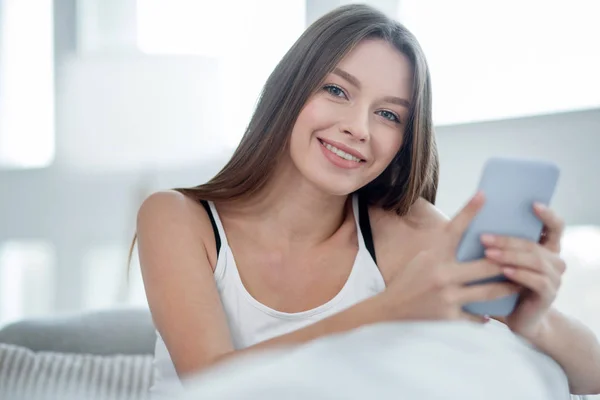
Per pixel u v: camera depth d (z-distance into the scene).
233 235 1.22
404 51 1.14
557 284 0.81
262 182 1.21
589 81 2.33
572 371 0.98
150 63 3.23
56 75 3.40
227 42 3.16
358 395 0.44
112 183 3.35
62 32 3.40
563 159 2.34
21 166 3.50
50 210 3.47
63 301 3.48
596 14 2.31
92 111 3.35
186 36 3.26
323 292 1.22
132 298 3.29
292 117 1.14
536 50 2.43
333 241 1.26
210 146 3.18
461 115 2.58
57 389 1.31
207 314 1.06
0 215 3.54
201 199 1.24
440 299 0.78
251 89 3.11
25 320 1.55
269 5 3.07
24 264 3.54
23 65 3.48
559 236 0.81
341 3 2.81
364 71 1.10
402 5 2.67
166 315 1.07
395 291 0.81
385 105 1.13
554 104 2.40
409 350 0.51
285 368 0.47
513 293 0.81
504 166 0.78
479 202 0.77
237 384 0.46
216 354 1.01
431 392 0.46
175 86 3.21
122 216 3.35
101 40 3.39
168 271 1.10
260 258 1.22
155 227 1.15
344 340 0.53
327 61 1.11
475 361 0.53
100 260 3.42
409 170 1.25
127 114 3.28
